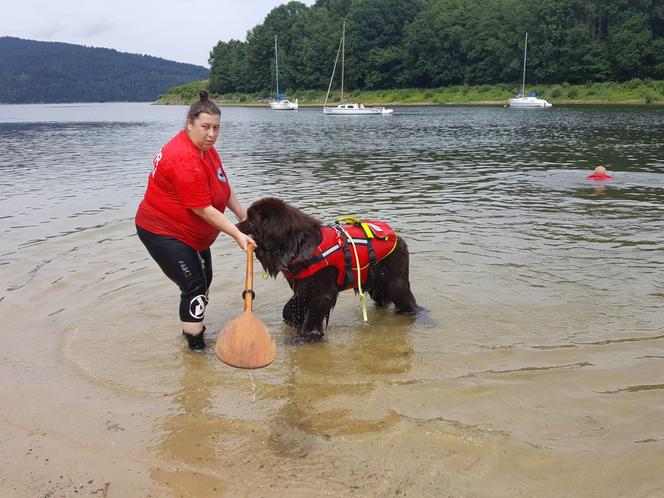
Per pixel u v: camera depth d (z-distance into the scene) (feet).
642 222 28.14
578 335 16.07
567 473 10.37
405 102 287.89
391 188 38.63
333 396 13.15
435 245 24.45
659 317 17.08
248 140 85.81
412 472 10.42
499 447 11.10
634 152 60.23
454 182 41.27
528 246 24.22
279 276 21.11
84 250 24.02
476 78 289.12
